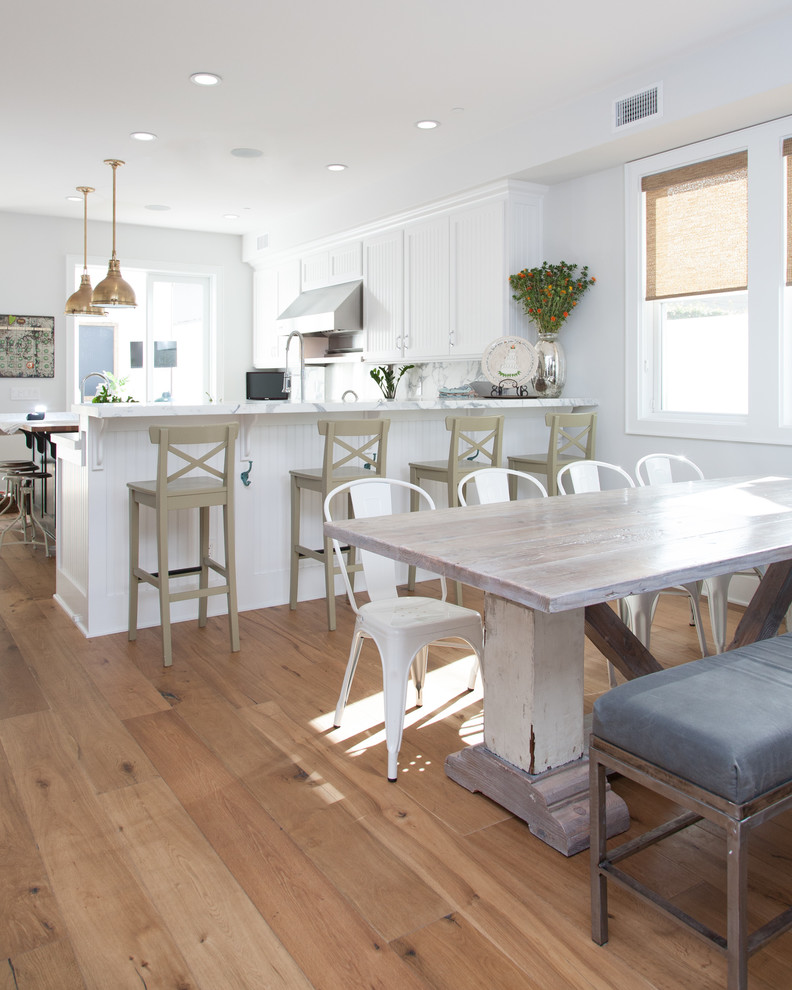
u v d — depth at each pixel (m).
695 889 1.70
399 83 3.93
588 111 4.09
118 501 3.43
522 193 4.80
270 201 6.25
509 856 1.83
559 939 1.55
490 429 3.90
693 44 3.51
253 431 3.76
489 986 1.42
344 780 2.18
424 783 2.16
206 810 2.02
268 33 3.40
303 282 6.86
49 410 6.89
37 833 1.91
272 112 4.32
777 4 3.15
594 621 2.08
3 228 6.60
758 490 2.72
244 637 3.40
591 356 4.73
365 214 5.81
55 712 2.62
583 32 3.38
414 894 1.68
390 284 5.79
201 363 7.71
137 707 2.66
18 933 1.55
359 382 6.72
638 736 1.43
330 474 3.48
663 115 3.73
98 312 5.64
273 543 3.88
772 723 1.37
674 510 2.33
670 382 4.43
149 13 3.22
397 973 1.45
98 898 1.66
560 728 1.98
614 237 4.50
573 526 2.08
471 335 5.09
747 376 4.02
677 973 1.45
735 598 3.96
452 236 5.19
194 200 6.22
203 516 3.43
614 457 4.64
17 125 4.54
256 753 2.33
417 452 4.32
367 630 2.30
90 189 5.86
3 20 3.28
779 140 3.63
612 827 1.90
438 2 3.12
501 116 4.40
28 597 4.07
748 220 3.78
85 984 1.42
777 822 2.00
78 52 3.59
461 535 1.97
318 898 1.67
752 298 3.79
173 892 1.68
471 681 2.82
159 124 4.52
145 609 3.53
